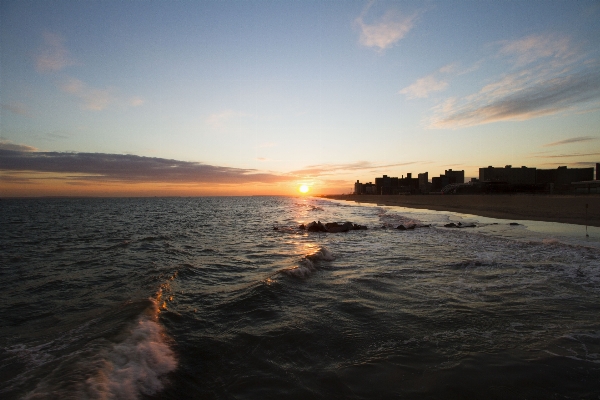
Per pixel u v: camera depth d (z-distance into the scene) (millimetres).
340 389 3826
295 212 53719
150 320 5707
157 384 3889
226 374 4191
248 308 6617
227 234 22297
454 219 31859
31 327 5758
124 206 83875
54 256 13508
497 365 4281
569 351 4672
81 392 3449
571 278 8953
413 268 10430
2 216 43438
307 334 5340
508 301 7020
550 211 30250
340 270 10234
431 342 5035
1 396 3426
